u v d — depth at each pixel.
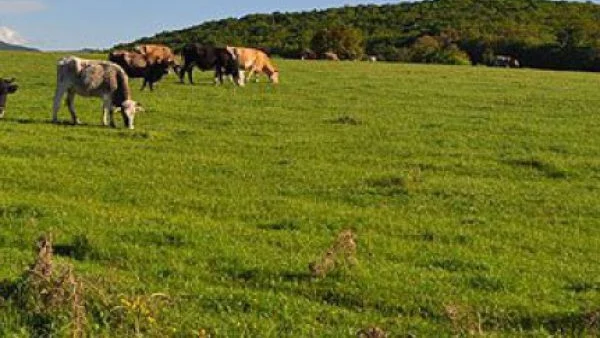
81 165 18.94
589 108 36.53
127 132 24.34
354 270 11.66
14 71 47.56
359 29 126.44
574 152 24.02
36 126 24.56
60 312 9.14
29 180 16.91
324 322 9.76
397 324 9.80
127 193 16.31
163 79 47.47
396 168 20.70
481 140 25.70
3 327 8.88
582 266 12.62
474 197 17.44
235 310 9.95
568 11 135.12
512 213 16.25
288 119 29.50
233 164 20.03
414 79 52.78
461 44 109.81
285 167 20.05
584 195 18.03
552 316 10.14
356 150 23.17
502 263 12.56
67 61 25.48
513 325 10.01
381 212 15.89
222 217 14.91
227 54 44.38
